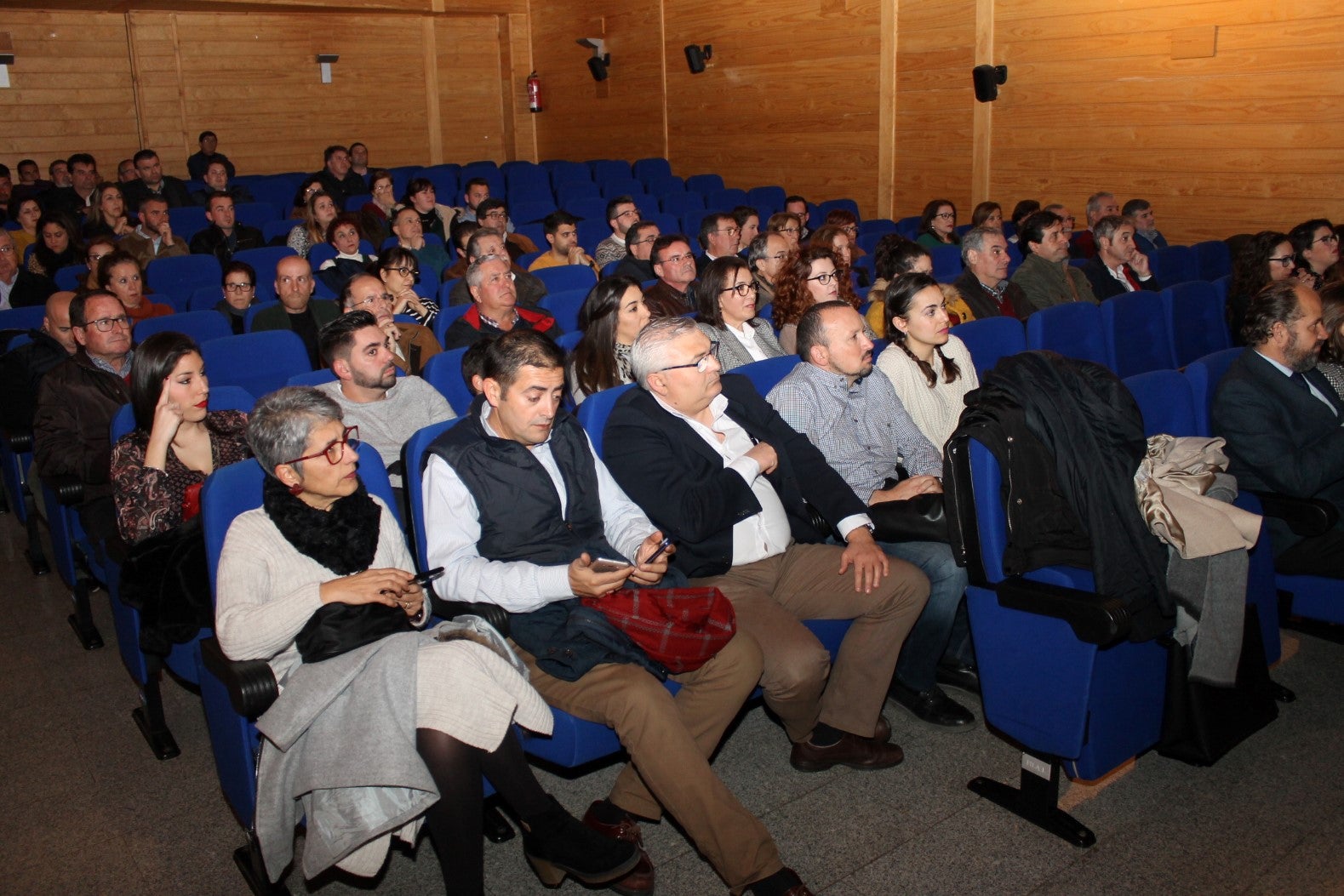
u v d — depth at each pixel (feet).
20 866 7.07
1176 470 7.51
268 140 38.17
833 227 15.83
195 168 33.12
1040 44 23.95
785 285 11.92
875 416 9.05
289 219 26.94
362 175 33.40
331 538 6.32
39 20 33.60
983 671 7.52
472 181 26.76
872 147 28.68
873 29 27.86
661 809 6.91
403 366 12.06
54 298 11.80
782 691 7.31
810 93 30.27
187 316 12.63
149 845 7.31
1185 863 6.83
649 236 16.96
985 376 7.66
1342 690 9.02
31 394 11.22
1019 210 22.99
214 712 6.73
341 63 39.01
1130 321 12.62
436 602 6.98
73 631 10.84
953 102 26.17
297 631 5.98
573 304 14.26
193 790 7.99
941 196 26.99
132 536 7.23
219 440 7.98
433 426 7.59
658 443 7.61
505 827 7.46
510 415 6.80
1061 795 7.66
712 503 7.43
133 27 35.01
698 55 33.55
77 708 9.28
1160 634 7.25
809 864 6.92
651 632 6.46
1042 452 7.22
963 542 7.34
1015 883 6.68
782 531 8.04
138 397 7.51
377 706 5.88
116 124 35.45
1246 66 20.48
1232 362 9.87
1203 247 18.28
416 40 40.37
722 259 11.18
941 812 7.47
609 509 7.43
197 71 36.40
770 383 9.34
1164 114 21.97
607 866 6.44
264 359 11.15
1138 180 22.67
